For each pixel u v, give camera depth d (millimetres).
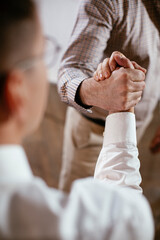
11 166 465
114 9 1214
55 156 2029
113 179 750
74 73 1169
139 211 494
